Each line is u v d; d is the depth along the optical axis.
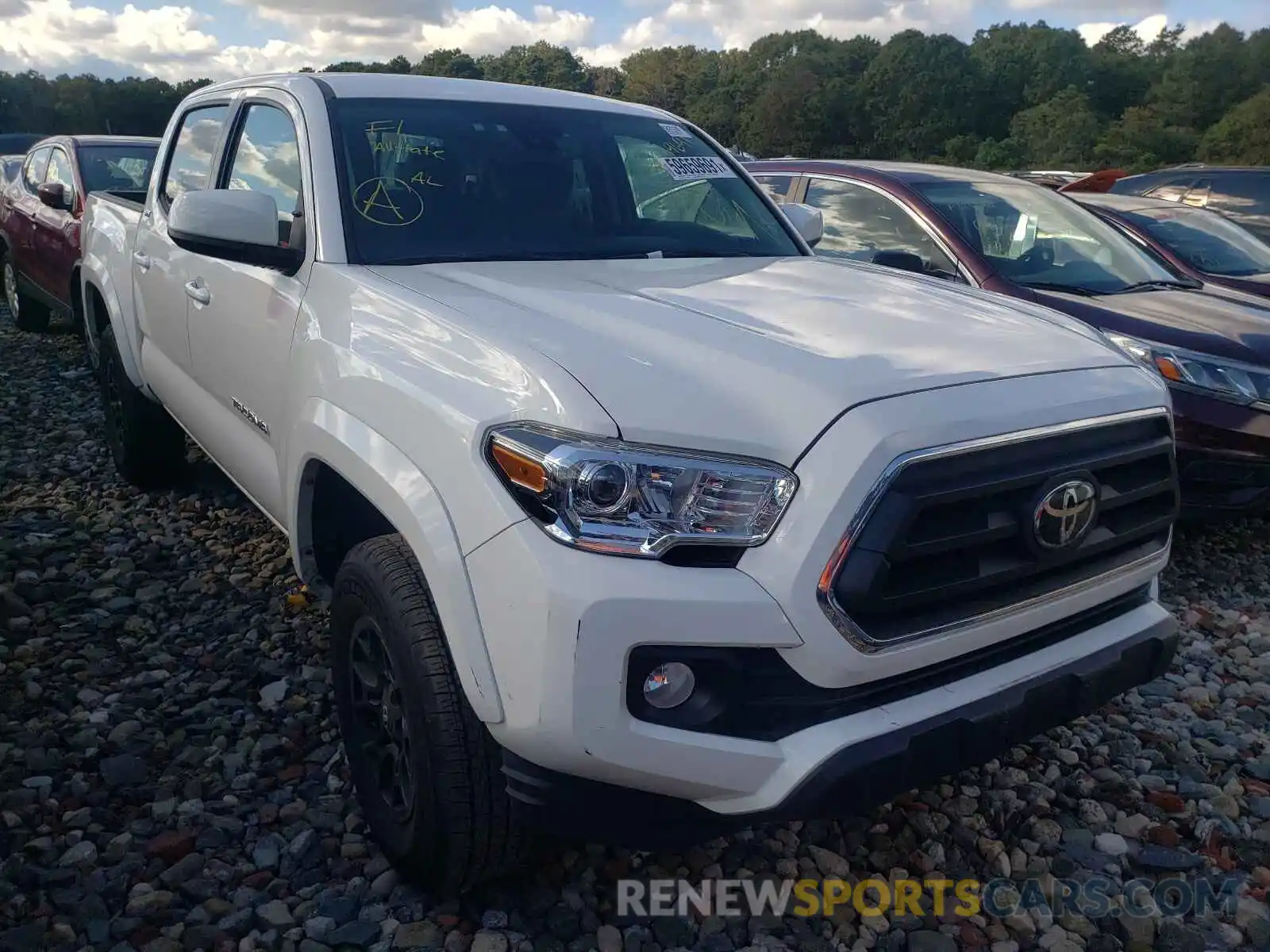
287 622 4.00
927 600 2.16
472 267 2.97
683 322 2.48
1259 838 2.94
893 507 2.07
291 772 3.06
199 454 5.91
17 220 9.24
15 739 3.19
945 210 5.65
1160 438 2.62
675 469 2.04
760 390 2.18
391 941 2.43
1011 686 2.36
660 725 2.05
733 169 4.09
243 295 3.35
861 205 5.99
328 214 3.06
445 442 2.23
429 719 2.25
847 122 120.25
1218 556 5.16
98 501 5.25
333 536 3.06
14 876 2.59
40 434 6.48
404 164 3.28
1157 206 7.73
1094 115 99.88
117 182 8.34
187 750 3.14
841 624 2.07
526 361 2.21
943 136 115.12
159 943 2.41
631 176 3.70
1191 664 4.01
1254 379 4.63
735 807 2.14
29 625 3.91
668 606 1.99
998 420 2.23
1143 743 3.45
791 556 2.04
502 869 2.39
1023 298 5.16
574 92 4.08
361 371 2.56
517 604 2.04
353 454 2.48
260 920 2.49
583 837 2.16
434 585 2.19
